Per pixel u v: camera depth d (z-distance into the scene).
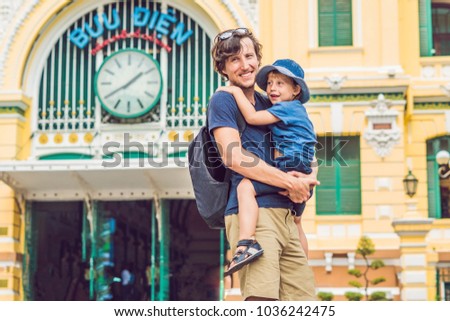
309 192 5.63
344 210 21.39
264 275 5.38
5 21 22.67
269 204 5.54
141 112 21.98
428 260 21.42
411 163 22.27
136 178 21.28
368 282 20.73
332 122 21.47
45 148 22.44
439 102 22.42
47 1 22.58
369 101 21.50
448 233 21.72
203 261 27.81
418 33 22.88
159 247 22.02
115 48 22.53
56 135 22.47
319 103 21.58
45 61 22.80
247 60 5.75
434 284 21.34
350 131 21.45
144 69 22.11
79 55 22.75
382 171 21.31
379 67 21.66
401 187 21.25
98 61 22.53
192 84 22.34
